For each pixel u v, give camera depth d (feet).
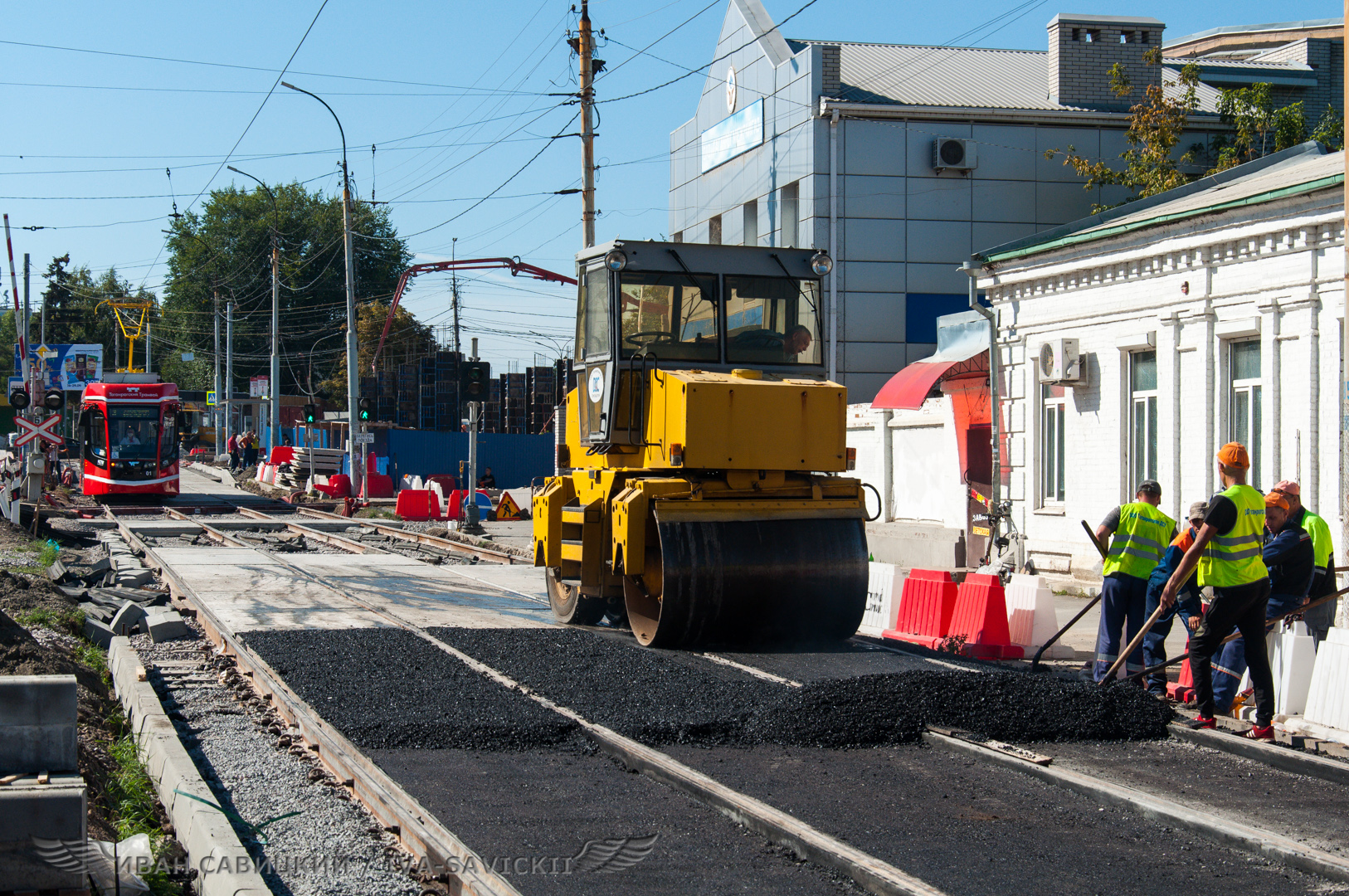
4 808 23.07
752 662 50.47
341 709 40.98
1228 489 38.96
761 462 53.42
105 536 121.70
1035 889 24.88
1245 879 25.63
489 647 53.31
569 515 59.16
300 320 401.90
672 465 52.75
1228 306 68.18
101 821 28.40
